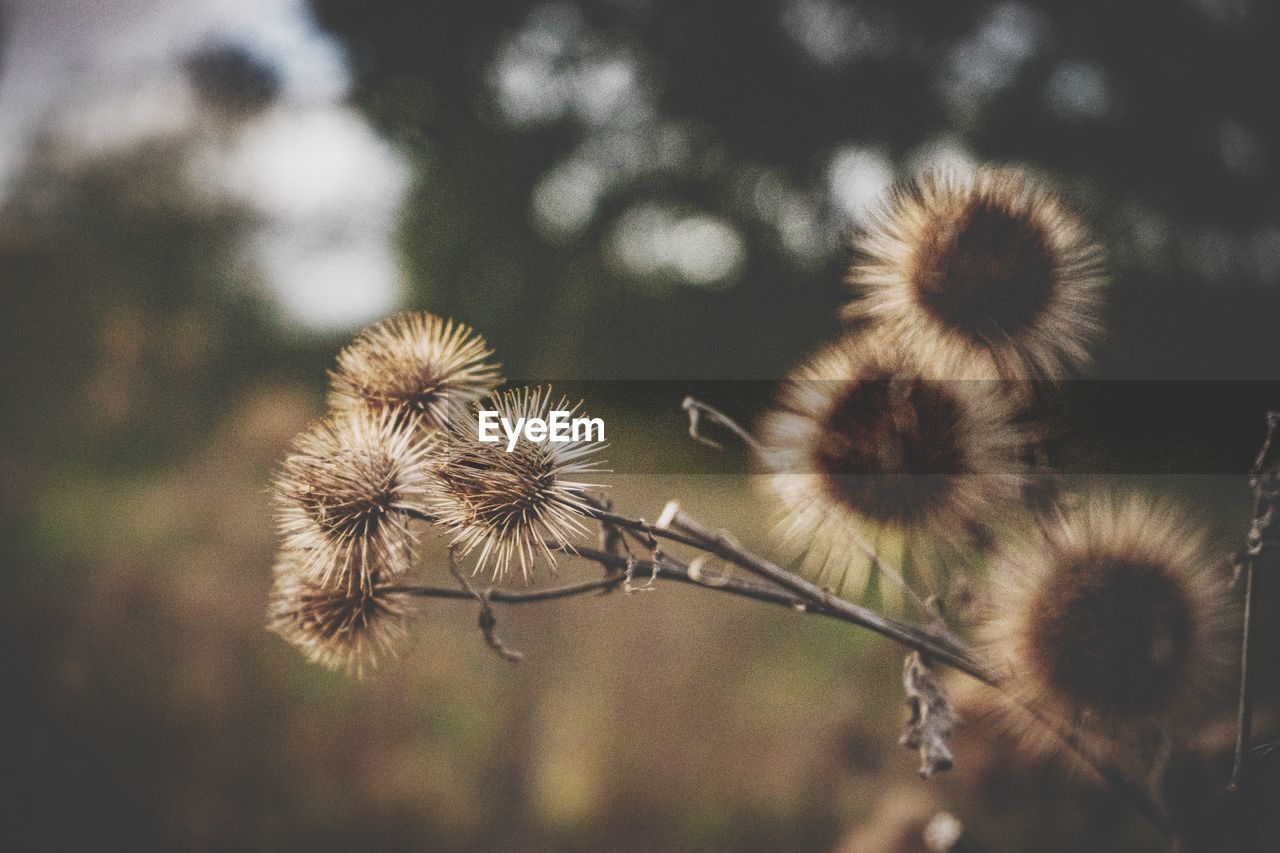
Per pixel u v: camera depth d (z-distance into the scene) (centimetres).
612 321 208
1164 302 161
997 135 181
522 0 198
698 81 202
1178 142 169
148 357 215
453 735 96
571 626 106
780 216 204
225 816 84
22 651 96
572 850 85
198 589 107
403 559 27
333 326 232
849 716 86
